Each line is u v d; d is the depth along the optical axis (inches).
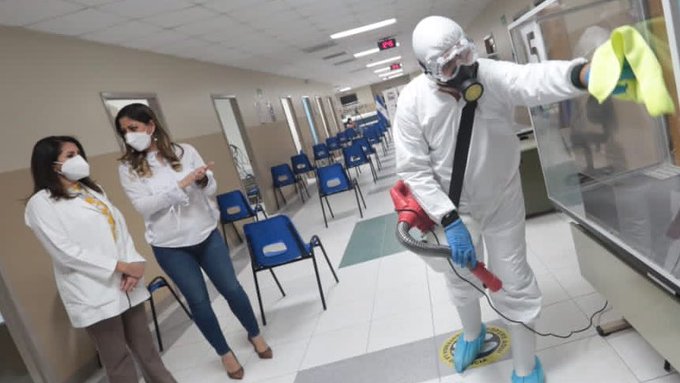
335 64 439.5
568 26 54.0
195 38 200.1
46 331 113.6
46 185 74.5
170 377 85.5
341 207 253.9
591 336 78.2
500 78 53.6
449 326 94.0
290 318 121.9
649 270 52.3
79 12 133.2
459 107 56.6
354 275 140.2
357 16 248.5
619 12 41.8
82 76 152.0
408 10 266.1
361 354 94.2
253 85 331.0
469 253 57.5
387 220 195.3
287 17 209.6
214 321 96.6
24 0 115.3
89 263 74.5
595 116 59.2
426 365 83.6
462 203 63.7
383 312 109.8
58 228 73.5
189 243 92.6
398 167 61.9
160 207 86.6
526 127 152.8
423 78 58.6
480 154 58.6
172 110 205.6
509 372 74.8
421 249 57.7
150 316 150.6
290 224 114.9
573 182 72.3
